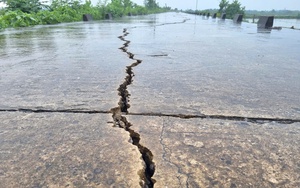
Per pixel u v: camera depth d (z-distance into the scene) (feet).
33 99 4.91
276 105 4.75
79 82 6.13
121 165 2.83
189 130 3.73
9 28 26.25
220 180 2.61
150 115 4.26
